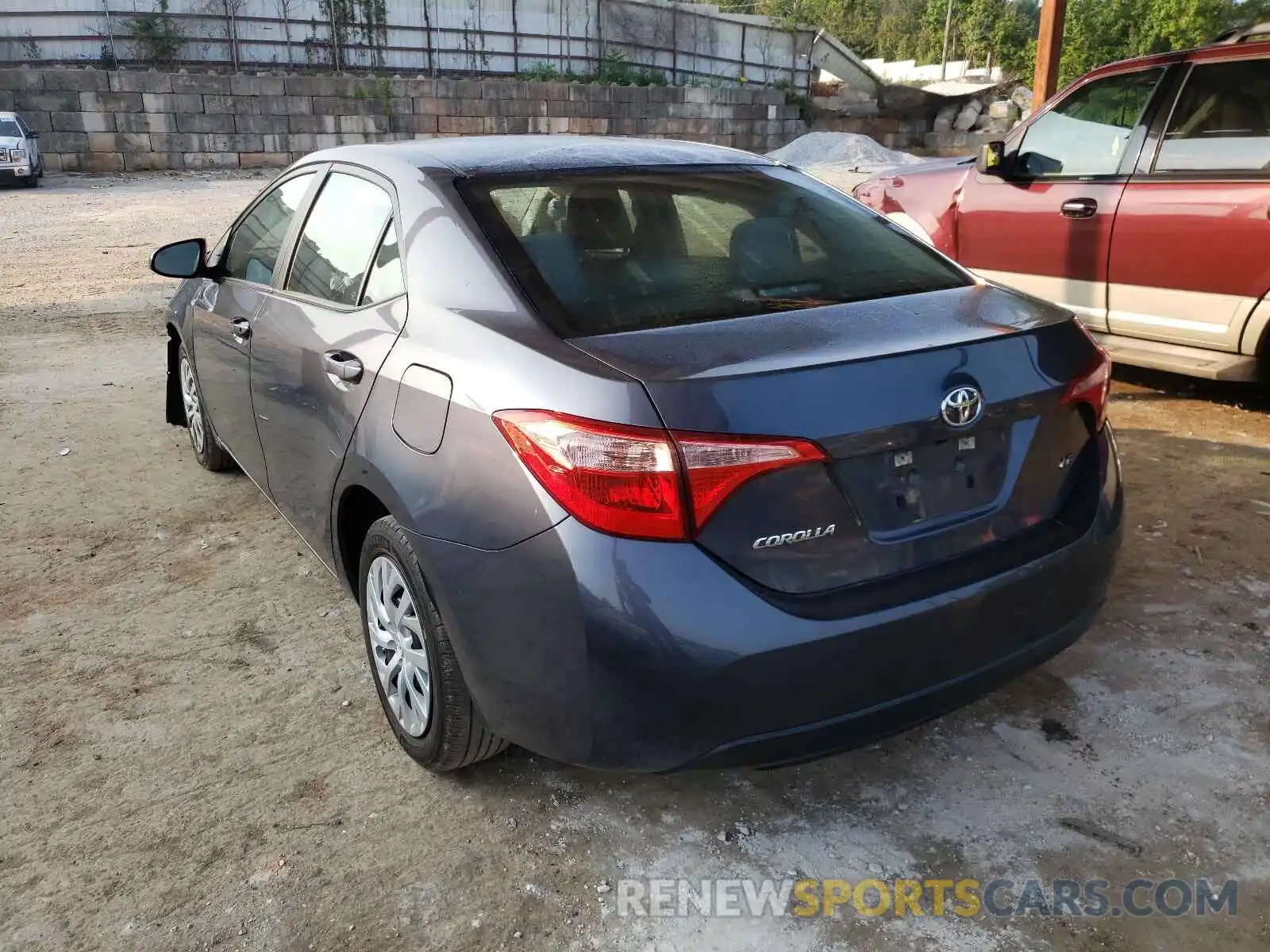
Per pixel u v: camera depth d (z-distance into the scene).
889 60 61.06
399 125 26.86
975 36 55.03
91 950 2.18
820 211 3.03
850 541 2.12
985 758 2.73
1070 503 2.51
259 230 3.80
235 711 3.03
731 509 1.99
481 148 3.02
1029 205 5.86
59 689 3.16
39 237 13.53
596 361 2.11
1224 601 3.49
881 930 2.20
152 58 25.53
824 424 2.03
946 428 2.17
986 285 2.77
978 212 6.19
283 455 3.30
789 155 28.61
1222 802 2.54
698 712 2.02
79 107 23.30
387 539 2.54
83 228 14.33
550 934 2.21
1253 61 4.92
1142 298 5.38
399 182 2.85
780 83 34.88
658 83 32.19
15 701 3.09
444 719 2.47
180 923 2.25
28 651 3.37
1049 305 2.64
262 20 26.78
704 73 34.25
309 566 3.97
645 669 2.00
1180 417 5.48
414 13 28.66
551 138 3.26
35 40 24.75
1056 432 2.45
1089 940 2.16
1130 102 5.46
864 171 23.98
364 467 2.60
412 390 2.45
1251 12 27.80
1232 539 3.95
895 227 3.08
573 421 2.03
